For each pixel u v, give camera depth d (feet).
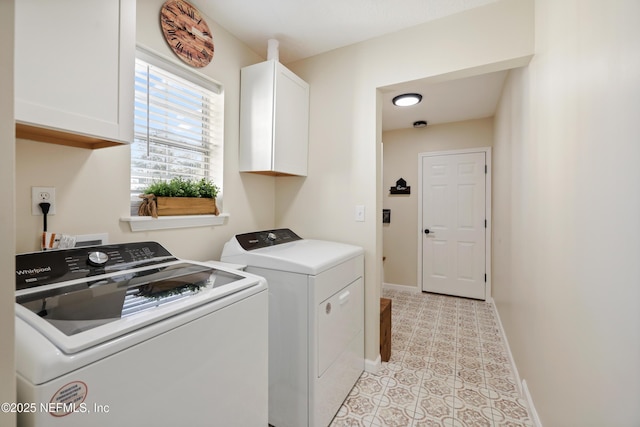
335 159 7.18
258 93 6.46
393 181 13.57
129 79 3.56
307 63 7.55
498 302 9.97
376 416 5.46
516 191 6.82
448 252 12.60
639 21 2.14
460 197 12.32
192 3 5.51
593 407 2.88
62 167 3.84
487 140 11.73
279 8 5.65
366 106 6.77
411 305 11.47
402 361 7.37
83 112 3.12
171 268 3.95
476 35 5.58
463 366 7.14
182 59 5.36
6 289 1.41
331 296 5.24
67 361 1.83
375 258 6.76
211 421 2.88
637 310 2.16
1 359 1.39
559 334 3.87
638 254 2.16
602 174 2.73
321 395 4.96
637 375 2.15
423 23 6.10
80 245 4.00
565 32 3.68
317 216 7.44
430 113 11.15
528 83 5.51
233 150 6.54
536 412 5.01
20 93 2.65
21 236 3.50
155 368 2.36
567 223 3.59
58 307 2.50
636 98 2.19
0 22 1.38
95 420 1.97
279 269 5.03
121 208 4.50
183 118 5.70
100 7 3.26
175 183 5.37
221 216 6.13
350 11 5.73
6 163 1.40
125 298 2.78
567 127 3.60
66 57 2.97
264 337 3.63
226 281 3.44
